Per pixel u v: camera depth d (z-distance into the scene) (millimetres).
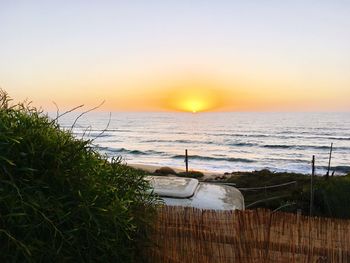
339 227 3383
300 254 3441
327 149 66000
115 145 76688
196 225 3568
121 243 2600
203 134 101062
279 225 3486
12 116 2424
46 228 2113
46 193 2199
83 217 2238
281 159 55000
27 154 2195
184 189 4863
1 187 2021
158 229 3602
